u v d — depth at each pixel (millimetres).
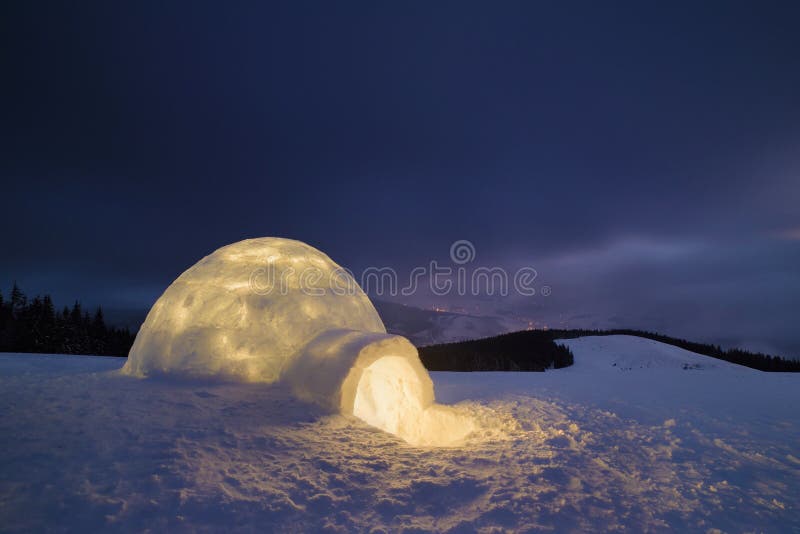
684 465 5973
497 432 7211
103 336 41500
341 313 9203
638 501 4871
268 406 6934
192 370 8133
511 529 4180
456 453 5984
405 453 5820
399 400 9297
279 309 8648
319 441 5930
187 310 8758
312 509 4328
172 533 3781
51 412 6238
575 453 6199
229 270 9133
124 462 4875
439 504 4598
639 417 8633
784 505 4871
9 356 14547
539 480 5203
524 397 10586
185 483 4551
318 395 7133
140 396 7105
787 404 10211
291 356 8227
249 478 4797
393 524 4188
